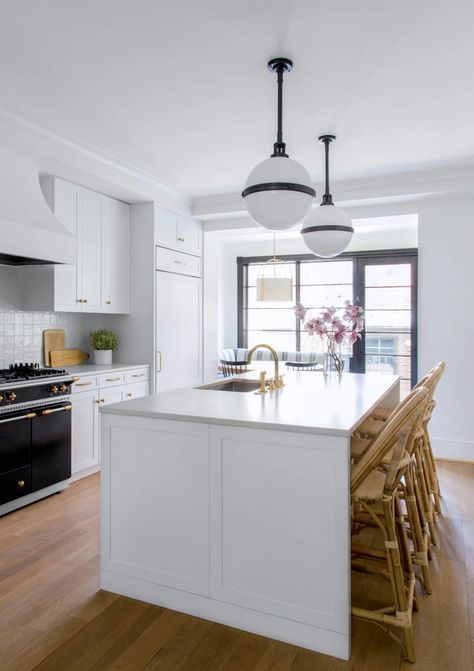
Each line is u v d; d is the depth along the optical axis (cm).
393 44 226
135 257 463
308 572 184
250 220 521
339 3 197
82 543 272
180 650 183
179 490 208
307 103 287
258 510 192
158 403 235
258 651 183
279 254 783
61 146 340
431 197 436
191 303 520
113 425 222
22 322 396
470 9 201
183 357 506
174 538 209
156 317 461
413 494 224
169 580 210
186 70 250
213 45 227
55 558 255
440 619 202
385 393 280
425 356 448
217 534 200
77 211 397
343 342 370
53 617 203
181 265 502
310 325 373
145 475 215
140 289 461
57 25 212
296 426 184
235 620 197
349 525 177
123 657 179
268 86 266
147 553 215
